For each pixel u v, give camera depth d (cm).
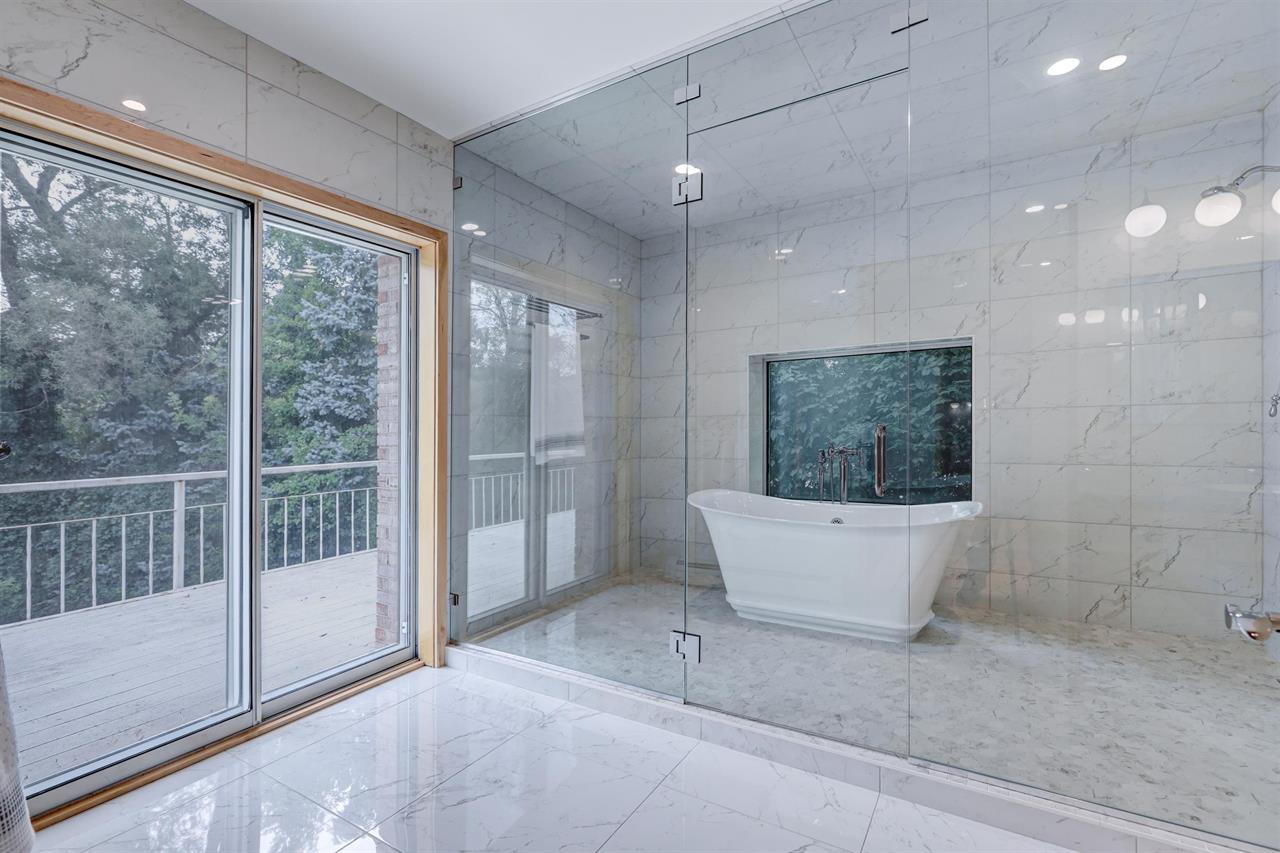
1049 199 174
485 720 240
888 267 200
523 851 163
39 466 183
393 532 311
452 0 203
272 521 347
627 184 254
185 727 212
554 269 274
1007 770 179
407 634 303
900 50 196
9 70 164
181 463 214
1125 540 165
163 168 206
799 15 209
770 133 220
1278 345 147
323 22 213
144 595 206
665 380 247
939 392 191
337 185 250
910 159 195
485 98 267
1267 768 148
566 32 221
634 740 224
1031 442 177
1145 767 161
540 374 279
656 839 168
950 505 190
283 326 289
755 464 226
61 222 187
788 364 219
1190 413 157
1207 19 154
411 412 305
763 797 188
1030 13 176
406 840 167
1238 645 152
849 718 205
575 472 268
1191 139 156
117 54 185
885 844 165
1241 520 151
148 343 206
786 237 219
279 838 167
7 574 179
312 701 250
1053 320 174
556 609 271
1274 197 147
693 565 239
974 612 186
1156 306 160
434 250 298
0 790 87
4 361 177
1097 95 167
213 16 209
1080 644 171
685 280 241
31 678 184
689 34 223
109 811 179
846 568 207
